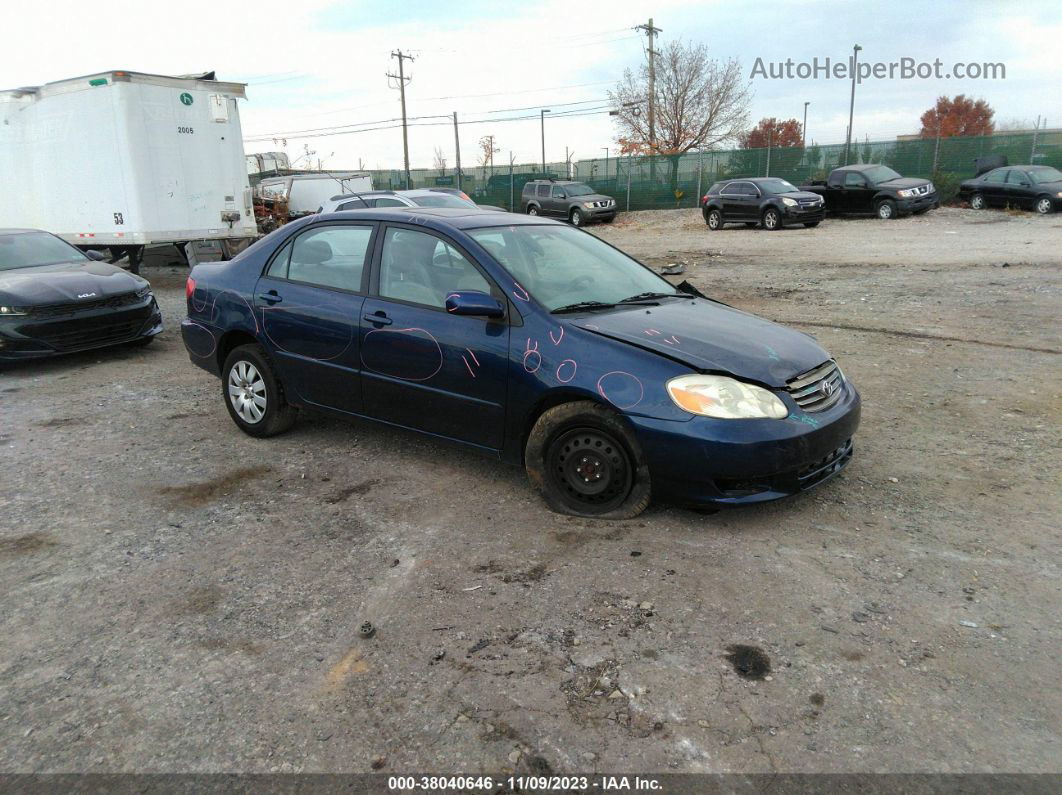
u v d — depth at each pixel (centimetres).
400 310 446
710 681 269
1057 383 618
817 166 3219
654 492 376
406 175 4691
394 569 354
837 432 383
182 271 1672
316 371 493
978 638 289
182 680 278
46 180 1302
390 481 462
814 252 1656
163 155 1250
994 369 668
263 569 359
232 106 1341
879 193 2414
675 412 359
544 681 271
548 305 409
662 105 4778
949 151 2975
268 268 527
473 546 374
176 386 716
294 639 301
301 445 532
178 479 475
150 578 353
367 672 279
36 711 263
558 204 3023
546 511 411
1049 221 2078
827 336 825
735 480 359
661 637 295
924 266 1331
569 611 314
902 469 457
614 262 501
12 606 332
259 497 444
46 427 593
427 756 238
